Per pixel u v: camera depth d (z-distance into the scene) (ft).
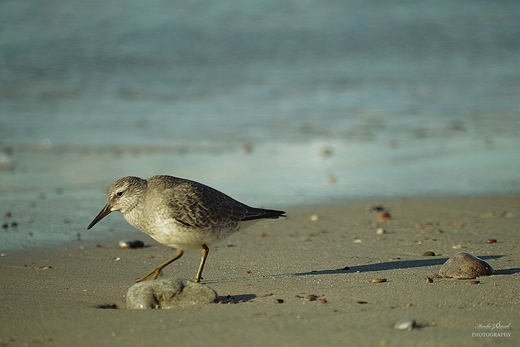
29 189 50.26
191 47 100.53
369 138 69.56
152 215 28.76
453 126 73.97
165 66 92.79
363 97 84.89
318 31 113.80
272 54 101.09
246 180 53.93
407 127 73.72
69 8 112.27
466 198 48.93
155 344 21.26
